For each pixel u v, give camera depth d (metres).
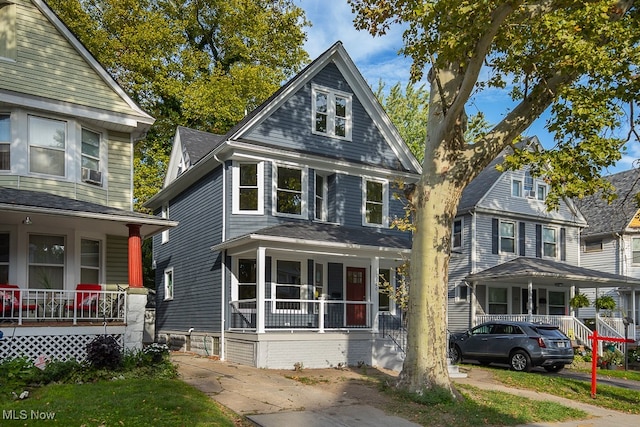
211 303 18.66
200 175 20.28
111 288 15.42
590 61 10.26
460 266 27.69
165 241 23.91
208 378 12.56
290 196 18.58
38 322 12.58
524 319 25.36
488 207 27.53
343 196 19.69
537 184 29.89
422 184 11.24
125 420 8.07
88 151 15.20
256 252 17.06
